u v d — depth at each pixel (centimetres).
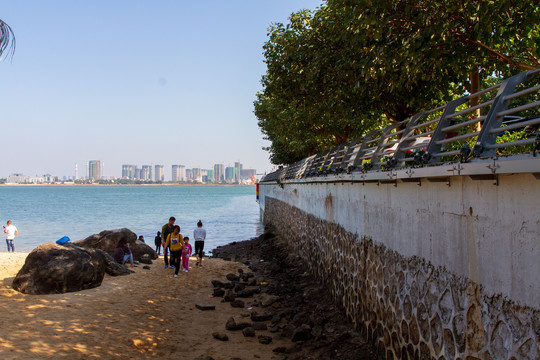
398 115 1447
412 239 678
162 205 9738
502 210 449
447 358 561
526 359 409
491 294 468
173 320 1046
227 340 927
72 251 1224
